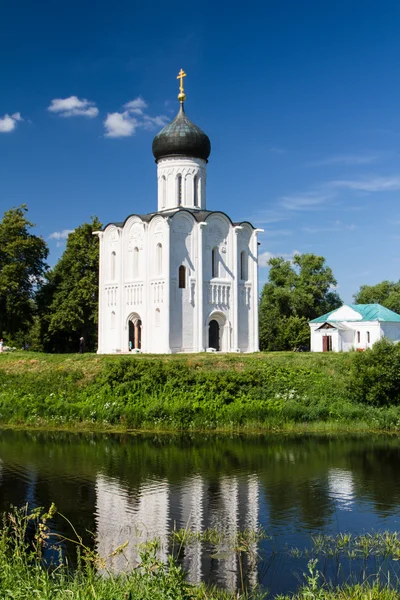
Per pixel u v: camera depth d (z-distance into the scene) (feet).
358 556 65.62
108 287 231.30
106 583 47.50
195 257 215.51
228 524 75.15
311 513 79.66
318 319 267.18
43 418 147.95
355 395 152.97
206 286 218.38
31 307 260.62
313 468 103.91
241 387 153.48
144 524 74.54
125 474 98.89
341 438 131.03
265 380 158.30
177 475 98.53
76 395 158.30
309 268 344.49
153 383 154.51
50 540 69.05
